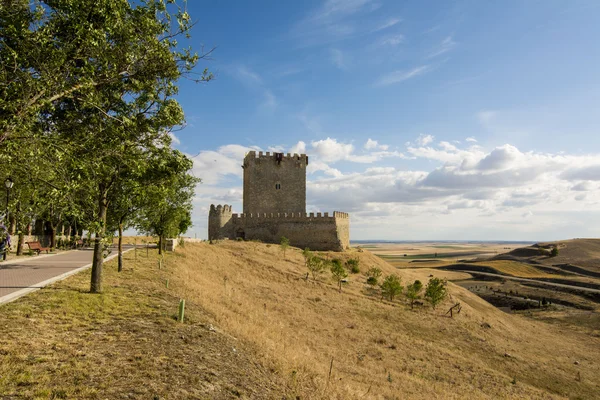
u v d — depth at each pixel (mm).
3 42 8594
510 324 61938
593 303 96500
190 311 16625
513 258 193250
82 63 10422
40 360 8961
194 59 12648
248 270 50625
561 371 38062
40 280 18547
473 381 27094
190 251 49281
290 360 15047
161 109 14023
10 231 28188
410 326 41344
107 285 18844
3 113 8281
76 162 10297
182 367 9906
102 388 7953
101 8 9961
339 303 44094
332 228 77312
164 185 17641
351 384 16547
